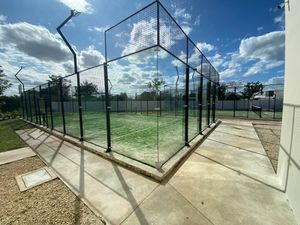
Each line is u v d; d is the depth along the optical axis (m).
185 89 4.61
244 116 13.30
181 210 2.09
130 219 1.97
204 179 2.87
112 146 4.73
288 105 2.44
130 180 2.90
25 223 1.95
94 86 8.62
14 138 6.73
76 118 11.10
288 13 2.47
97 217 2.02
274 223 1.85
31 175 3.23
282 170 2.61
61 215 2.08
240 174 3.05
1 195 2.56
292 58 2.31
